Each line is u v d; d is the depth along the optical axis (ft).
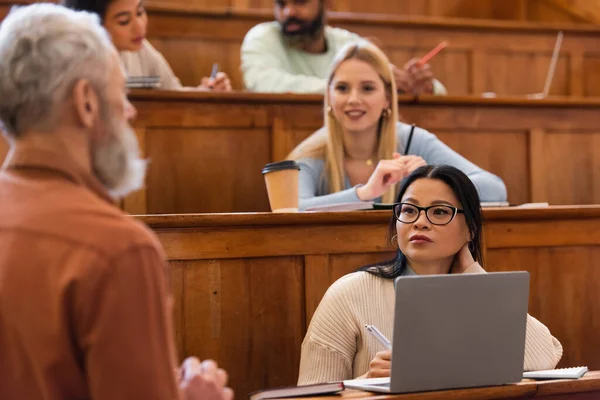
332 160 10.51
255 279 7.95
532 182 12.42
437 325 5.78
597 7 17.92
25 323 4.06
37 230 4.16
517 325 6.05
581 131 12.61
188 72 14.07
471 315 5.88
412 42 15.52
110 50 4.54
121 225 4.20
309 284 8.11
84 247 4.07
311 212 8.07
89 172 4.47
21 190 4.31
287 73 13.17
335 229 8.20
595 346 8.89
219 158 11.23
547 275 8.80
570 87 16.38
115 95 4.51
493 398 5.91
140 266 4.11
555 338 7.95
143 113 10.94
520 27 16.03
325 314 7.38
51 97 4.29
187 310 7.75
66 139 4.40
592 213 8.87
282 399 5.75
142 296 4.09
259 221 7.90
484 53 15.92
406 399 5.69
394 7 17.94
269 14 14.37
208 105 11.18
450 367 5.84
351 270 8.25
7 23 4.45
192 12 13.99
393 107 10.71
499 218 8.66
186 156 11.10
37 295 4.06
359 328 7.30
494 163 12.31
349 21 15.14
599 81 16.51
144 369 4.03
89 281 4.00
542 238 8.79
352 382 6.16
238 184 11.30
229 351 7.86
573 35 16.34
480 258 7.61
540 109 12.44
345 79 10.48
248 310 7.93
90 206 4.25
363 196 9.55
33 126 4.36
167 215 7.63
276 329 8.01
